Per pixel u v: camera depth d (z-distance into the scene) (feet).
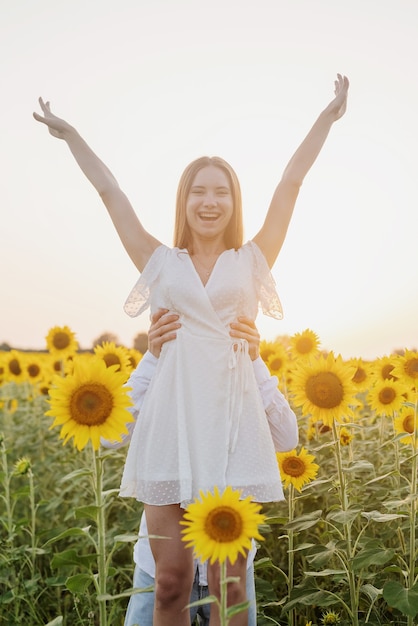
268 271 10.29
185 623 9.14
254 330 9.89
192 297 9.72
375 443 16.22
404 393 15.37
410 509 10.50
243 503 6.67
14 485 19.06
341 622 10.84
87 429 8.43
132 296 10.54
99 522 8.80
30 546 15.46
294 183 10.71
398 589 9.52
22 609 12.99
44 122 11.25
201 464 9.11
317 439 15.08
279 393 10.29
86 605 11.91
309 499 14.49
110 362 18.21
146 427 9.52
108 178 11.14
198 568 10.05
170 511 9.21
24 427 23.34
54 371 23.95
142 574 10.09
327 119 10.93
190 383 9.44
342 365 11.02
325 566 12.59
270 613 12.34
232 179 10.79
